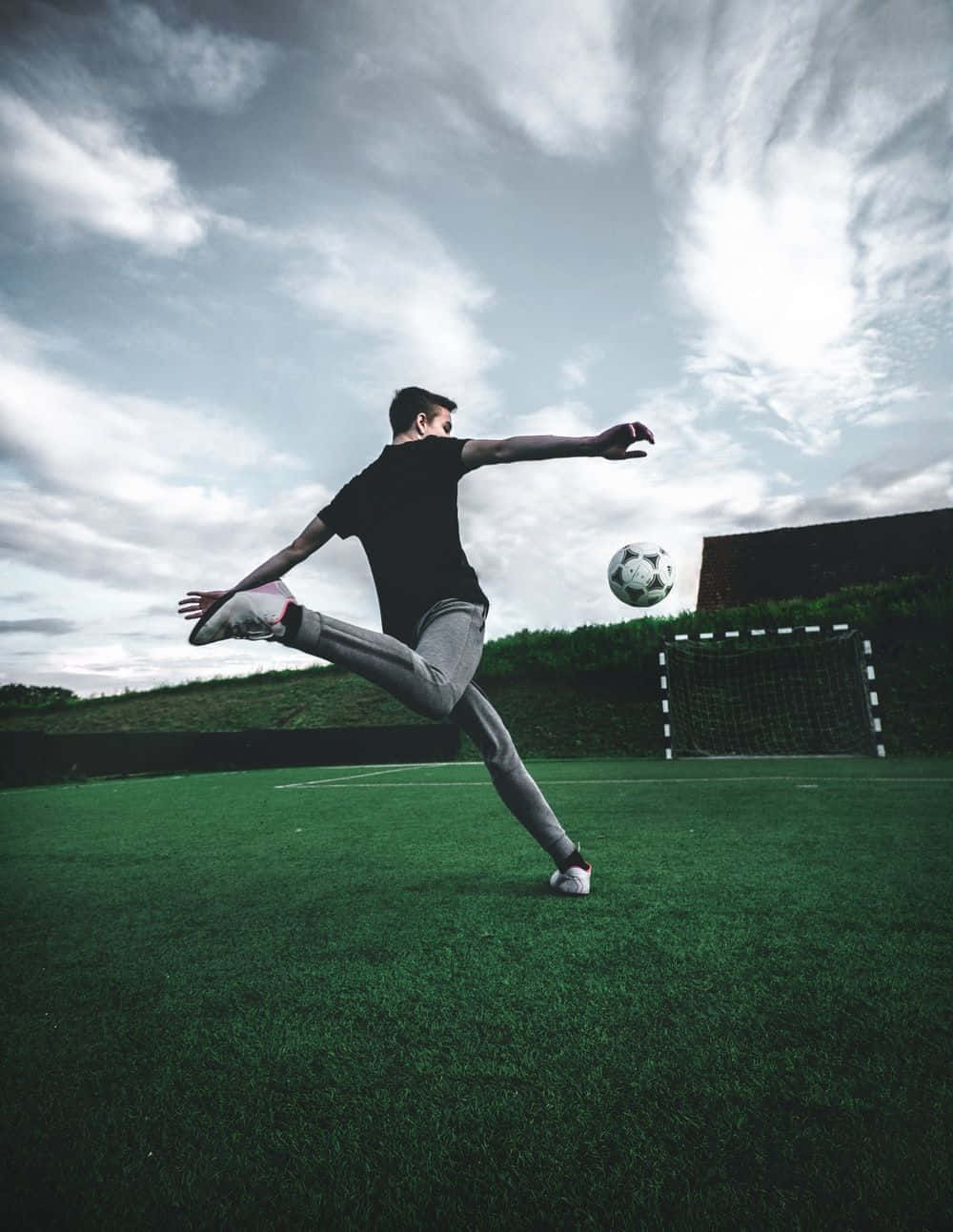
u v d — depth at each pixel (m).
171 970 1.69
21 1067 1.20
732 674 12.58
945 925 1.84
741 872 2.54
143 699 19.84
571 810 4.46
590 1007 1.38
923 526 17.84
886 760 8.72
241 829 4.16
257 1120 1.02
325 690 16.78
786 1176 0.86
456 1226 0.79
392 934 1.92
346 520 2.06
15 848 3.60
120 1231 0.80
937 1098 1.02
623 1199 0.83
